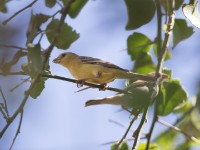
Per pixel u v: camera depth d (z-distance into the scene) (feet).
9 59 24.61
